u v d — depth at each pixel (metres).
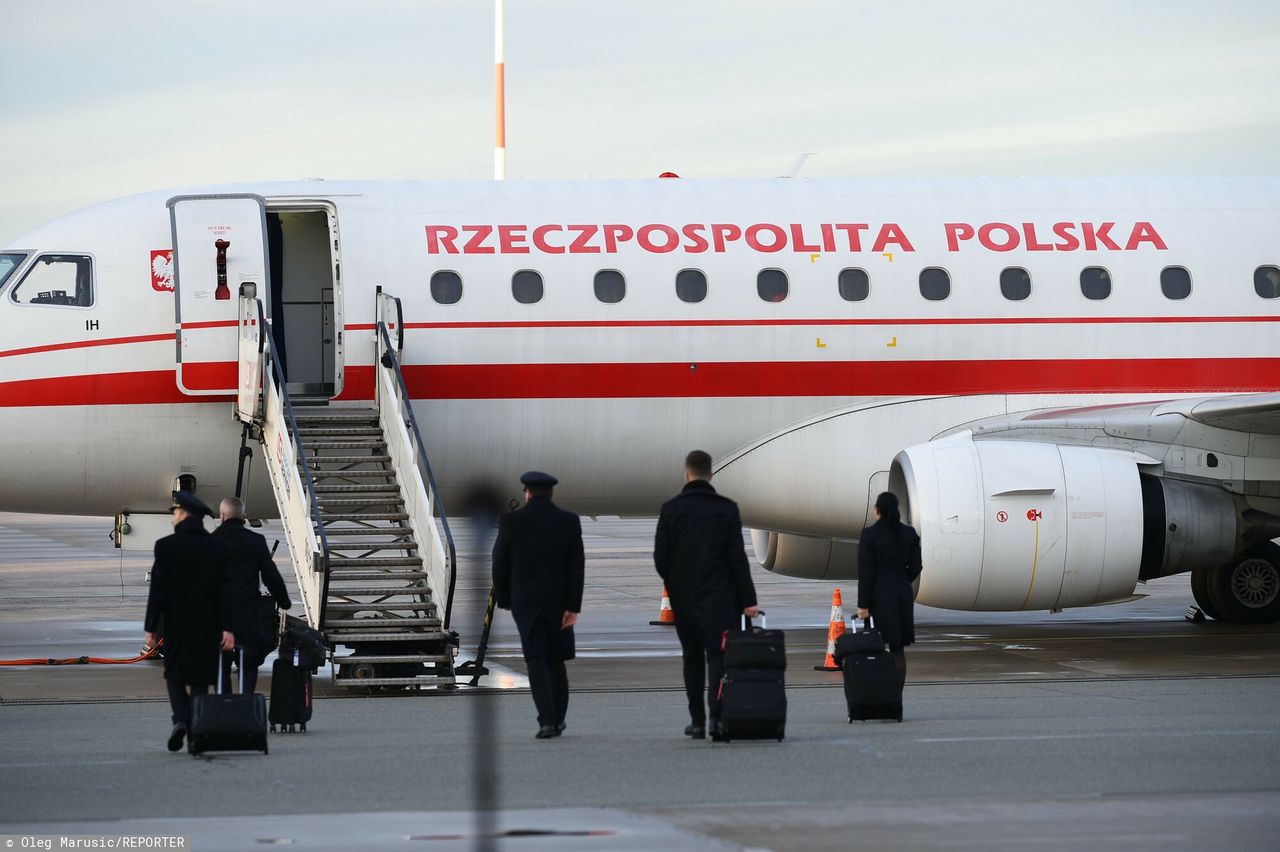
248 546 27.41
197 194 40.50
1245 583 46.34
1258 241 44.41
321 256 42.59
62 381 39.59
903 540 28.02
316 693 32.78
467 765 22.45
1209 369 43.38
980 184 44.59
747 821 18.33
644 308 41.44
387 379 38.34
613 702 30.23
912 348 42.44
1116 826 17.92
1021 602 37.84
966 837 17.41
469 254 41.00
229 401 40.03
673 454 42.16
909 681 32.91
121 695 32.12
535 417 41.12
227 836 17.70
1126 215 44.22
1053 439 40.12
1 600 60.00
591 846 17.08
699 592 24.56
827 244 42.56
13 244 41.03
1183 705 28.61
